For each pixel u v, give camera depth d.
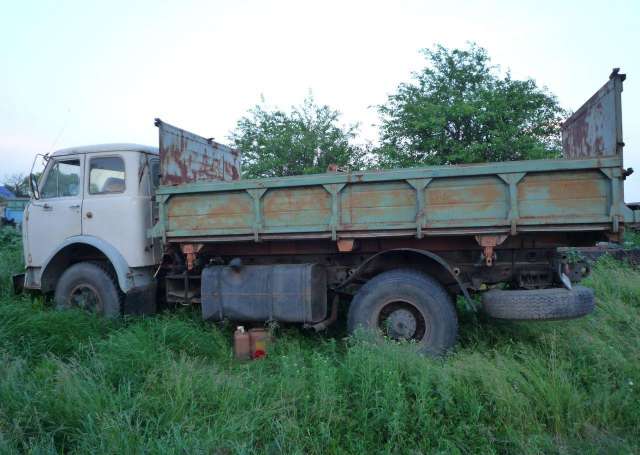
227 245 5.26
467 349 4.30
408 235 4.32
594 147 4.36
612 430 3.21
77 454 2.82
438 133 13.46
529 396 3.39
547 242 4.40
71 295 5.56
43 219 5.80
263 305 4.71
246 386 3.63
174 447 2.77
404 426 3.06
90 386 3.39
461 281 4.60
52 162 5.89
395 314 4.41
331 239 4.53
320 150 16.06
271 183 4.56
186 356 4.32
